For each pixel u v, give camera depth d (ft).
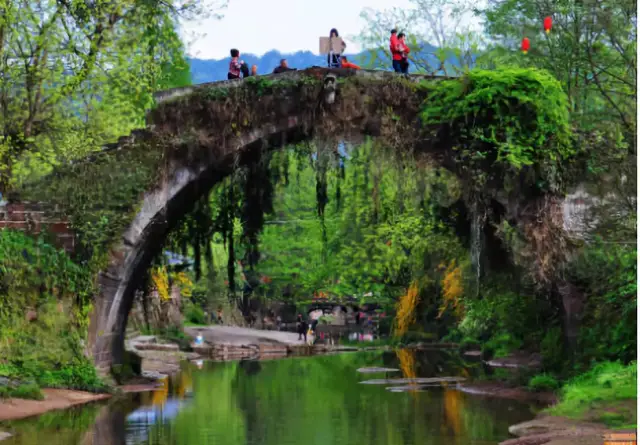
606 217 104.88
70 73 103.76
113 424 80.89
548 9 124.06
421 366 146.00
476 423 79.51
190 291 232.94
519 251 105.60
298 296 279.08
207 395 104.99
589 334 101.50
